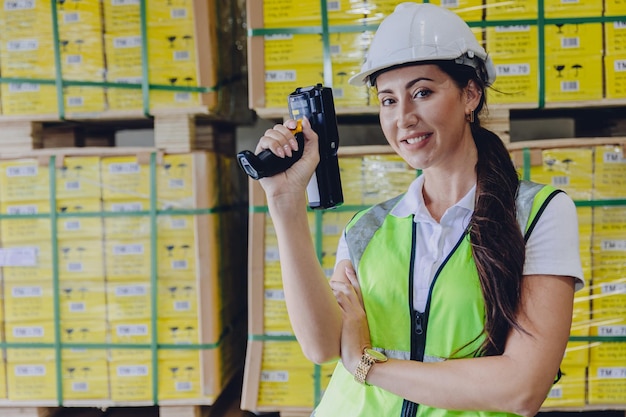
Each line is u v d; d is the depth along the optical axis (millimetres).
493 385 1131
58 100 2641
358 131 3430
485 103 1328
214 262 2686
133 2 2592
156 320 2654
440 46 1190
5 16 2635
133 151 2627
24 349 2699
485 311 1178
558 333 1140
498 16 2352
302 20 2436
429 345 1227
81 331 2680
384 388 1214
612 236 2338
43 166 2645
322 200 1229
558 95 2357
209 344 2654
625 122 2645
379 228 1360
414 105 1209
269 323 2551
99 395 2691
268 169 1136
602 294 2346
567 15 2332
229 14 2961
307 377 2553
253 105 2469
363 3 2410
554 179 2350
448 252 1244
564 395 2387
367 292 1314
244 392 2564
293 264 1210
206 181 2627
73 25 2615
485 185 1230
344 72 2434
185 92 2613
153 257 2641
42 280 2678
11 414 2762
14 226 2666
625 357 2355
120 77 2619
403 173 2457
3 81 2654
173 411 2705
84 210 2650
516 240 1161
